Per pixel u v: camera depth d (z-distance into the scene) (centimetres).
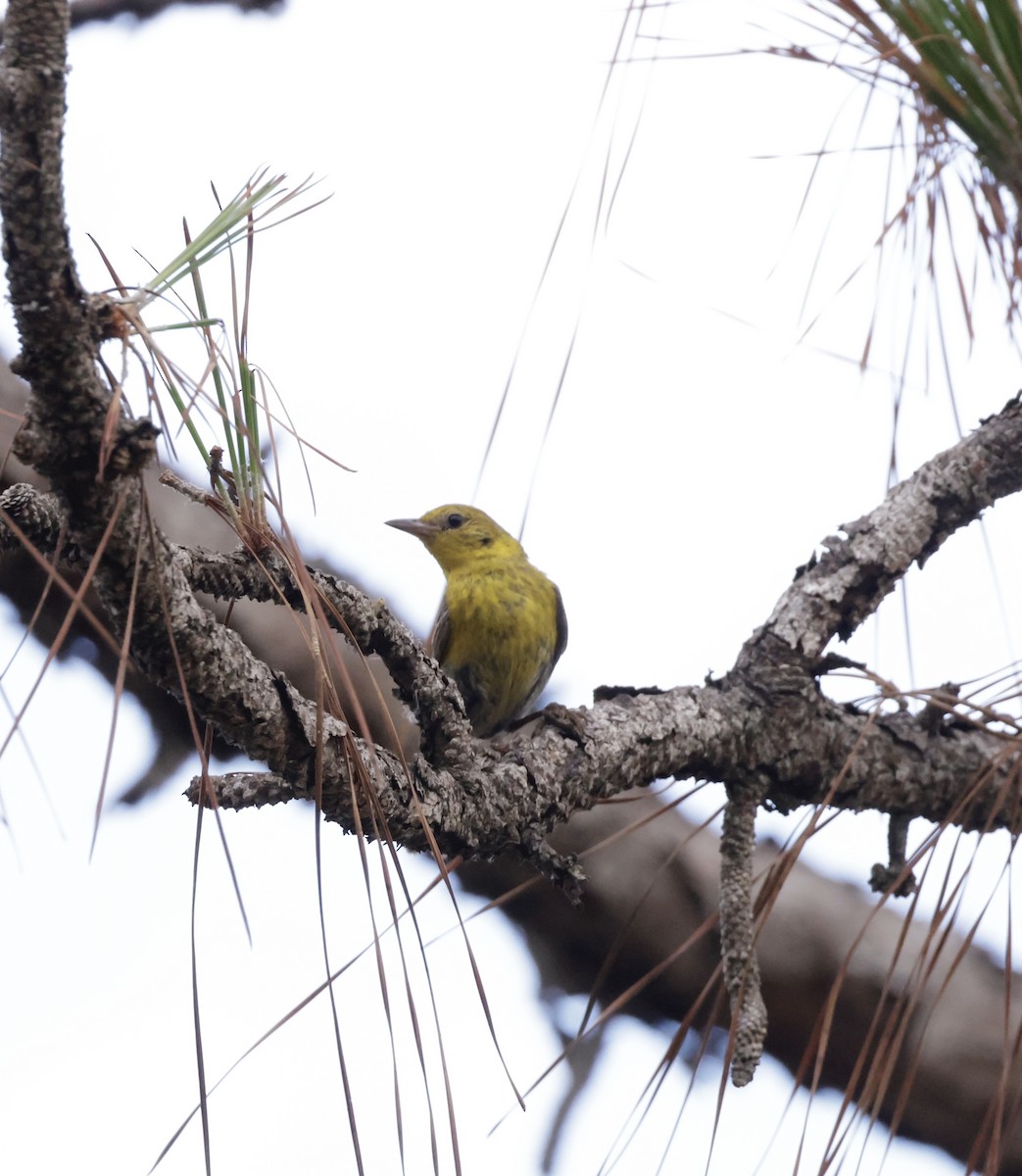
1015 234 493
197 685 469
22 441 404
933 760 702
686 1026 512
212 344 401
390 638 548
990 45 429
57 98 357
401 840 550
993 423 702
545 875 593
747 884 617
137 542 427
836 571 696
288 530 449
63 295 379
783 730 671
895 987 900
